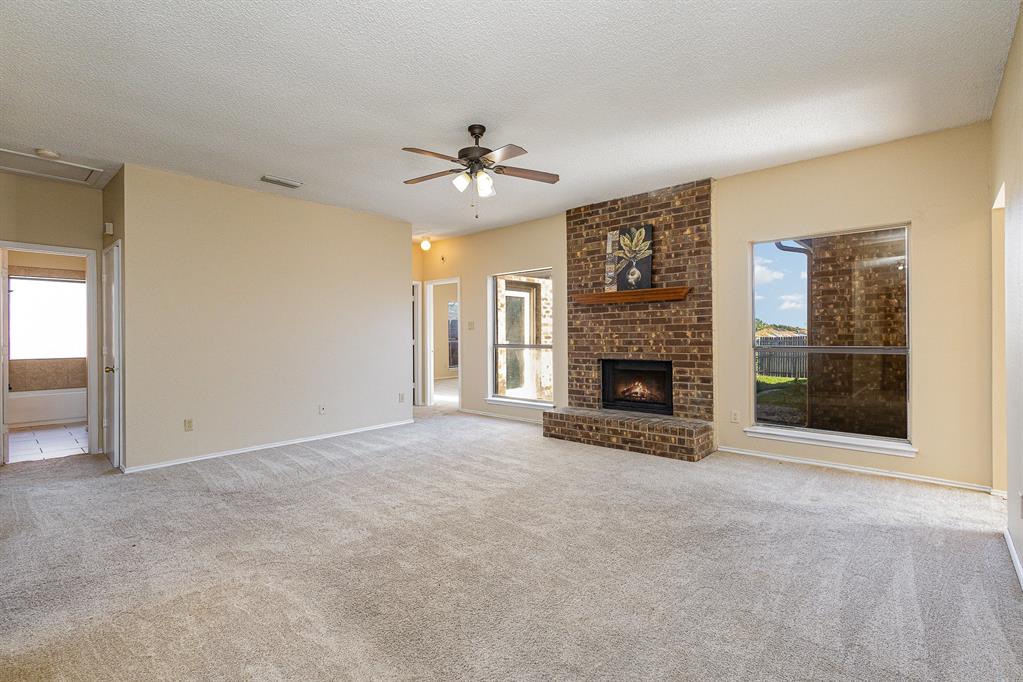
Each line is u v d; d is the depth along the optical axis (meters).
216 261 4.86
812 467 4.32
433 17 2.34
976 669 1.78
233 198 4.98
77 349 6.89
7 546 2.85
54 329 6.73
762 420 4.77
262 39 2.51
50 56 2.64
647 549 2.76
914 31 2.48
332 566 2.60
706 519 3.17
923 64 2.79
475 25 2.41
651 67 2.81
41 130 3.60
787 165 4.45
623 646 1.93
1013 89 2.54
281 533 3.02
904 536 2.89
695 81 2.97
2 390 4.62
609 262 5.55
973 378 3.67
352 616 2.14
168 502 3.57
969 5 2.27
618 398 5.71
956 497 3.52
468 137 3.79
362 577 2.48
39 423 6.58
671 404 5.24
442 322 11.99
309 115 3.40
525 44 2.58
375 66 2.78
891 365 4.11
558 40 2.55
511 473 4.22
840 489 3.73
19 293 6.50
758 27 2.44
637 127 3.63
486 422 6.64
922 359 3.86
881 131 3.74
